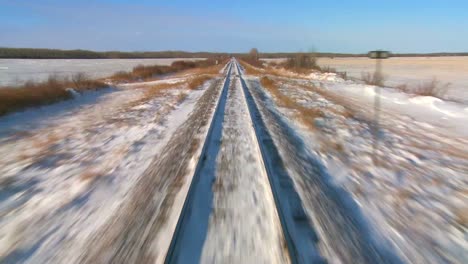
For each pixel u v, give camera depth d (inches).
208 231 133.3
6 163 234.1
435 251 122.8
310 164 224.7
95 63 2829.7
